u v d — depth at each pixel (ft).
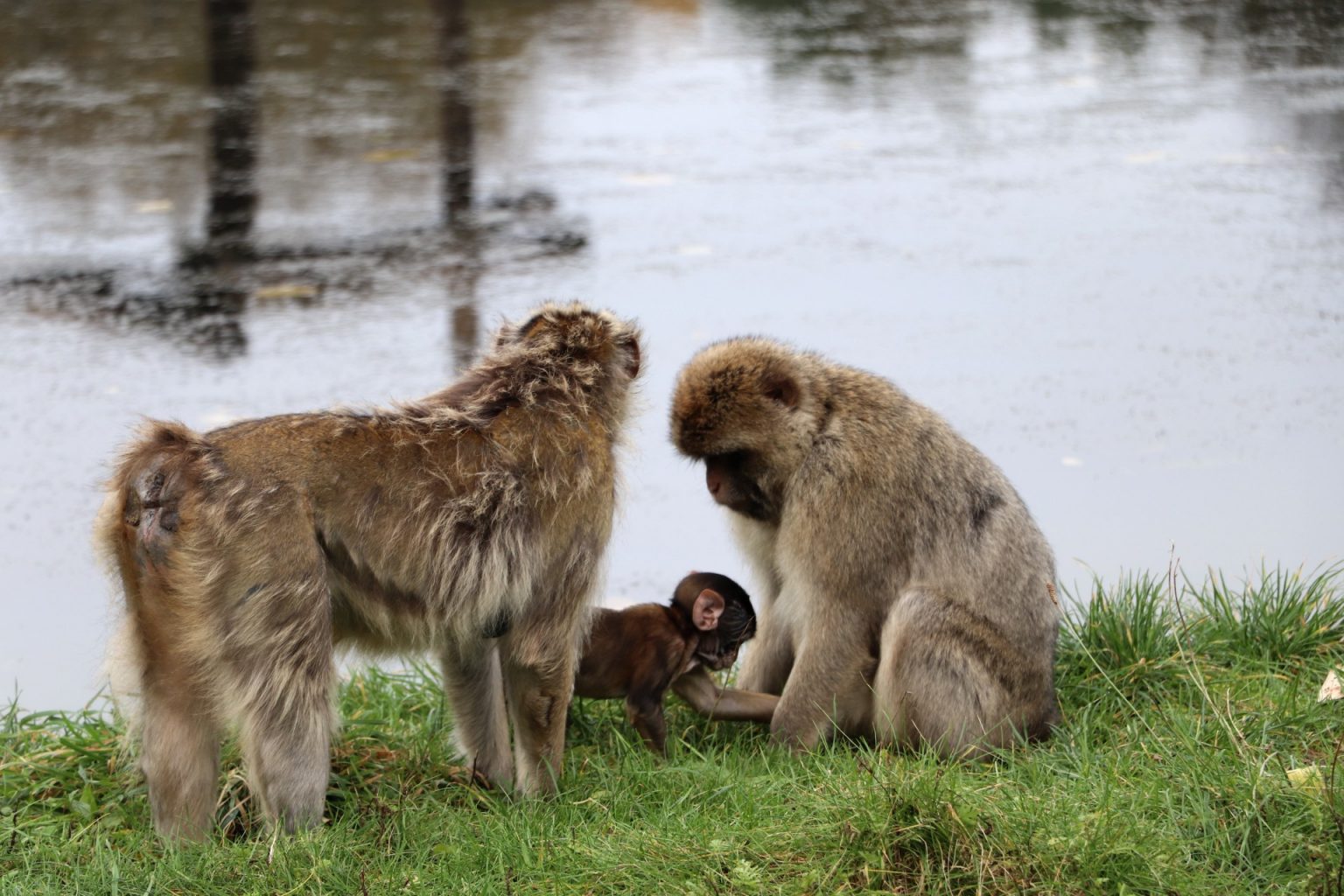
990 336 49.98
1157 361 48.01
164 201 64.28
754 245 58.49
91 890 22.65
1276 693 29.53
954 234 59.67
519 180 66.80
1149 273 55.31
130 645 23.94
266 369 47.83
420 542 24.58
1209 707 28.81
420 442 24.81
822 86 82.74
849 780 24.27
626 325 27.63
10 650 34.71
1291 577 34.53
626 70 86.28
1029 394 45.88
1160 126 73.56
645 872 22.26
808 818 23.03
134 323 52.03
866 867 21.61
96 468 42.37
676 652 28.94
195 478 23.25
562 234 59.93
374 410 24.95
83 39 94.73
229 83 83.20
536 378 25.99
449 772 27.89
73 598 37.01
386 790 26.94
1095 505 39.88
